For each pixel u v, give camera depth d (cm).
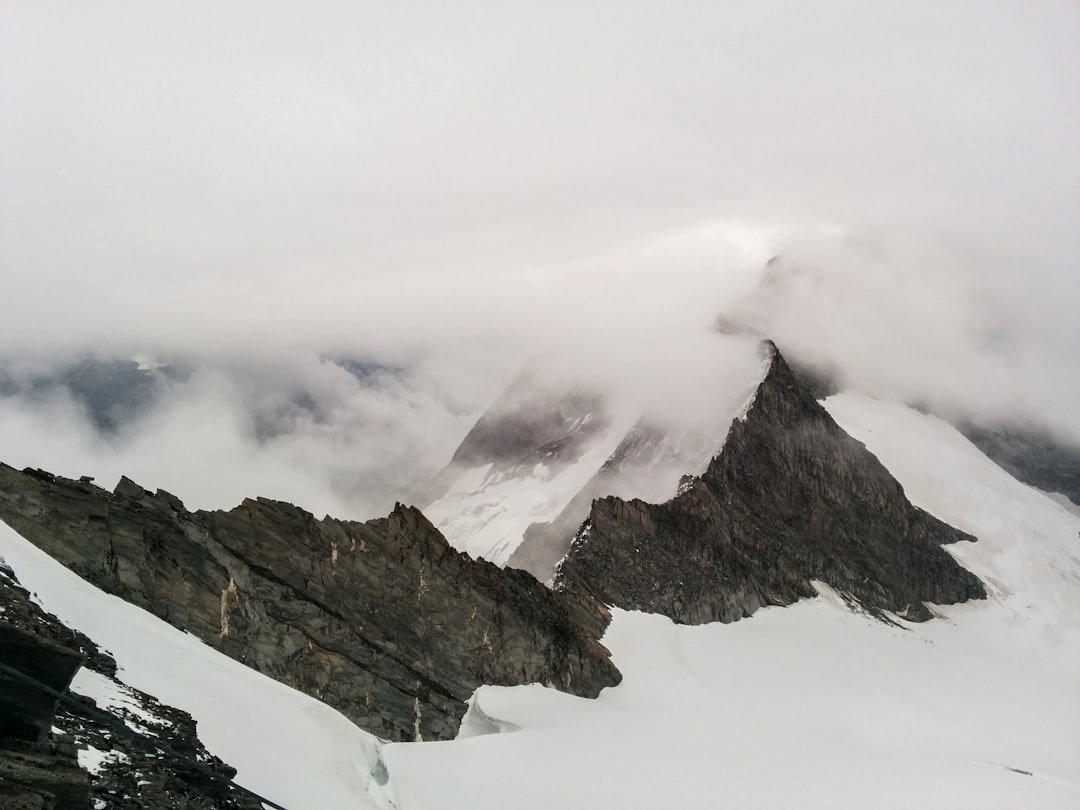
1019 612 18862
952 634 17388
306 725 6372
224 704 5834
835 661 14012
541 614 11262
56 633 4584
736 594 15050
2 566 5206
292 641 8312
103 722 4253
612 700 10994
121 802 3775
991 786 9338
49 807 3253
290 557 8794
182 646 6506
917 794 9062
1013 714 13625
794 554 16975
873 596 17388
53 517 6769
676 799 7950
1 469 6700
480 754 7888
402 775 7006
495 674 10169
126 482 7731
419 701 9144
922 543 19262
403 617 9631
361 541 9750
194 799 4253
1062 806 9106
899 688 13700
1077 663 17350
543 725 9219
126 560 7062
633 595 14000
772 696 12194
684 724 10300
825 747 10312
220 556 8125
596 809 7444
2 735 3512
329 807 5372
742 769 9006
